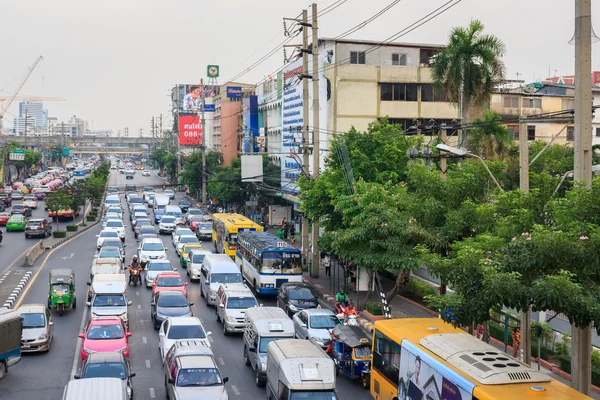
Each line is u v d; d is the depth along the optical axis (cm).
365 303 4734
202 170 12850
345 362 3312
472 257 2352
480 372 2078
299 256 5294
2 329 3228
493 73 5684
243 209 11206
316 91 5741
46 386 3158
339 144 5619
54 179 17125
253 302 4275
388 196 4309
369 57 8100
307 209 5578
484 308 2280
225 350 3847
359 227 4134
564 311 2111
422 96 8050
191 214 10288
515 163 5625
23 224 9700
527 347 2891
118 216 9800
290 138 9369
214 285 4912
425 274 5350
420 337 2594
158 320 4216
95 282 4444
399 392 2584
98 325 3497
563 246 2175
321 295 5366
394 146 5509
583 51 2295
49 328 3825
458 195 3516
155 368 3462
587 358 2373
